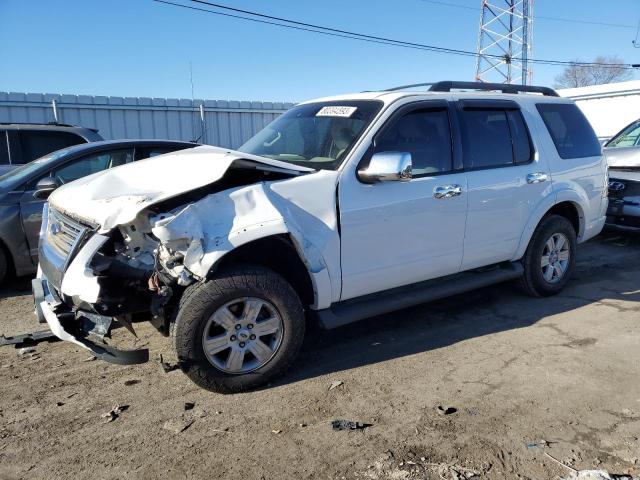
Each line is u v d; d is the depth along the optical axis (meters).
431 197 4.32
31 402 3.59
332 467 2.88
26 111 14.53
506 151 5.00
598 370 3.93
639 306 5.32
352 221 3.91
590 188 5.77
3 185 6.09
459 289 4.69
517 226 5.06
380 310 4.16
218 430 3.24
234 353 3.55
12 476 2.83
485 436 3.13
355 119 4.29
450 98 4.68
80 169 6.38
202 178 3.41
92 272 3.30
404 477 2.78
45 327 4.99
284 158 4.34
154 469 2.88
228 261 3.63
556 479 2.74
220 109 17.97
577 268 6.82
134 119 16.38
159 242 3.48
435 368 4.02
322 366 4.08
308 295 3.93
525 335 4.61
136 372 4.01
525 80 37.38
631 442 3.05
